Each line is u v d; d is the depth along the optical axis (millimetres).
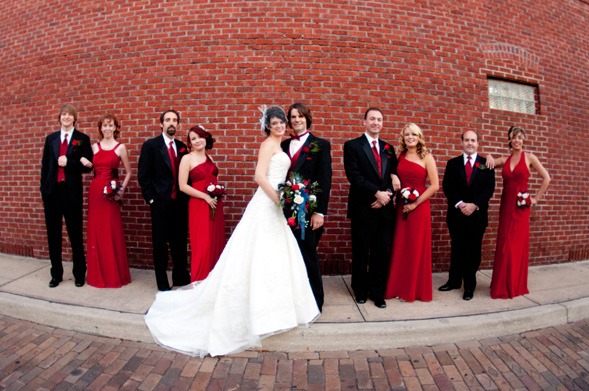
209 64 4750
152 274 4754
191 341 3205
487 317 3535
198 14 4809
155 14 4914
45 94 5355
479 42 5273
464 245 4121
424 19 5004
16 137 5531
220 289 3244
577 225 5992
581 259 5953
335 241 4730
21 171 5484
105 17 5098
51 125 5301
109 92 5023
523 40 5598
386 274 3934
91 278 4238
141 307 3680
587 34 6227
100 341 3326
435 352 3205
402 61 4883
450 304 3881
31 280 4426
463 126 5121
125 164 4383
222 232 4180
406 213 3951
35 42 5465
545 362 3086
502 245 4133
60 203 4156
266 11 4719
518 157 4199
